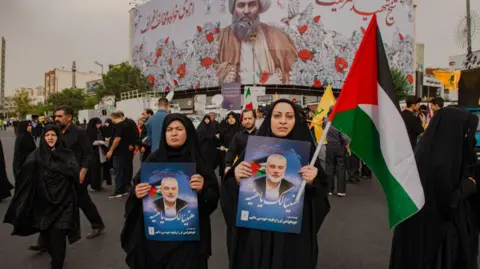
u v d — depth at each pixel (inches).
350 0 2182.6
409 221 135.3
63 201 165.6
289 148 107.3
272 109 114.8
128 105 1396.4
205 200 116.6
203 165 117.9
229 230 122.0
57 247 162.7
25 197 162.1
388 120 117.7
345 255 189.8
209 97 2181.3
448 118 131.0
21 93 3479.3
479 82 430.6
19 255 196.2
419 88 1371.8
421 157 133.7
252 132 222.2
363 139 121.7
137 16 2650.1
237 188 112.8
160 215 111.7
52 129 168.7
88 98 2847.0
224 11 2087.8
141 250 115.6
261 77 2005.4
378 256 188.1
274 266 104.4
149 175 112.1
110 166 426.6
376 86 119.7
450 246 130.4
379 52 119.5
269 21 2026.3
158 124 281.6
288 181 106.1
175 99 2397.9
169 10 2388.0
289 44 2044.8
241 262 109.6
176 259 112.8
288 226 104.9
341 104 119.4
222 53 2075.5
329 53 2124.8
